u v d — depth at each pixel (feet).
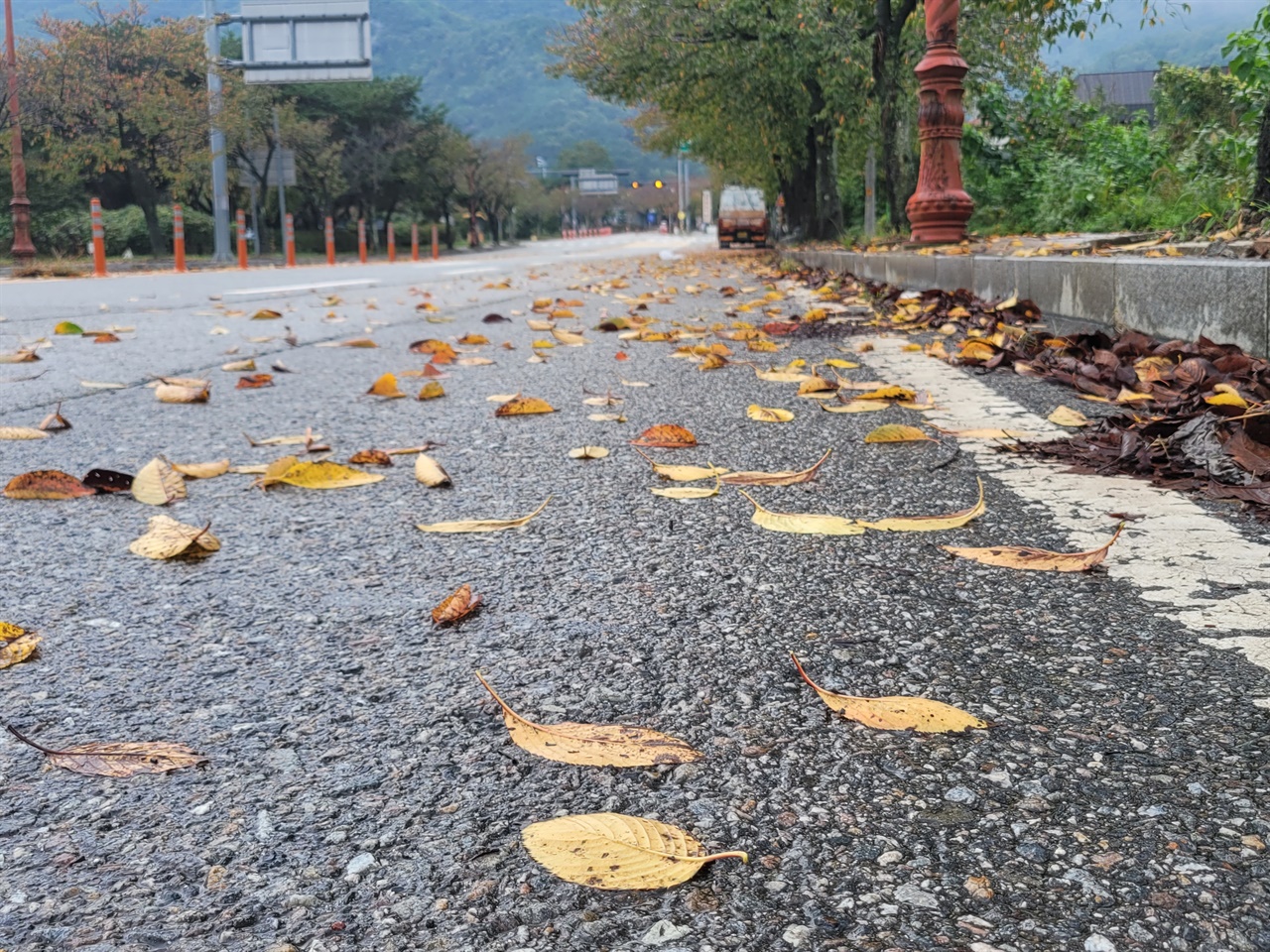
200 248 158.30
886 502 8.56
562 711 4.99
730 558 7.17
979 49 58.90
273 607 6.40
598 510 8.45
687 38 65.05
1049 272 18.80
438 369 16.67
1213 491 8.32
